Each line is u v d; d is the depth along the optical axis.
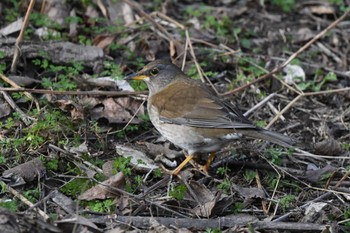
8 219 8.71
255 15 16.58
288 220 10.31
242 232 9.57
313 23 16.58
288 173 11.31
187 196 10.51
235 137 10.78
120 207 10.01
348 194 10.91
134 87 13.02
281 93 14.05
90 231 9.10
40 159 10.72
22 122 11.66
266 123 13.10
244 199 10.67
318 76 14.70
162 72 11.84
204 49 14.59
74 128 11.69
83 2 15.11
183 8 16.42
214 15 16.17
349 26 16.50
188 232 9.41
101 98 12.46
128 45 14.48
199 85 11.64
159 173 10.98
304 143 12.68
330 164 12.05
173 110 11.09
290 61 14.34
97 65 13.48
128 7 15.45
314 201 10.75
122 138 11.97
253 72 14.27
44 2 14.68
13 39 13.44
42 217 9.30
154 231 9.34
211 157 11.38
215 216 10.23
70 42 13.91
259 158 11.88
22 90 11.92
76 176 10.60
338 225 10.12
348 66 15.15
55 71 13.12
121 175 10.45
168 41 14.62
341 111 13.72
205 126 10.87
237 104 13.52
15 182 10.30
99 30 14.60
